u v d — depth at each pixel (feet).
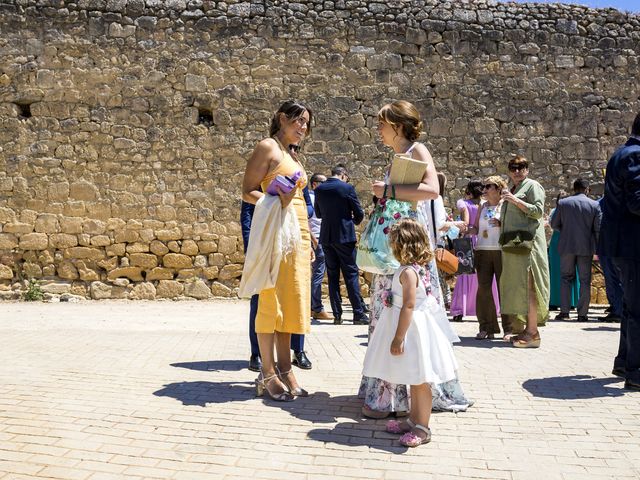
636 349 14.64
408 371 11.08
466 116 37.01
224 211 35.40
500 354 19.25
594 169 37.86
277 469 9.85
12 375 14.92
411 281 11.34
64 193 34.53
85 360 17.01
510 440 11.31
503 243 20.42
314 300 28.35
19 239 34.37
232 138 35.45
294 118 14.37
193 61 35.29
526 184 20.63
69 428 11.36
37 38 34.42
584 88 37.93
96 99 34.71
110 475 9.45
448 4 37.11
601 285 37.06
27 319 26.45
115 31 34.83
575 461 10.32
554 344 21.26
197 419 12.12
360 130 36.29
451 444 11.09
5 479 9.16
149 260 34.91
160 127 35.09
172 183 35.14
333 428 11.84
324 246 26.40
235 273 35.40
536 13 37.78
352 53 36.32
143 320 26.73
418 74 36.73
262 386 13.78
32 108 34.40
